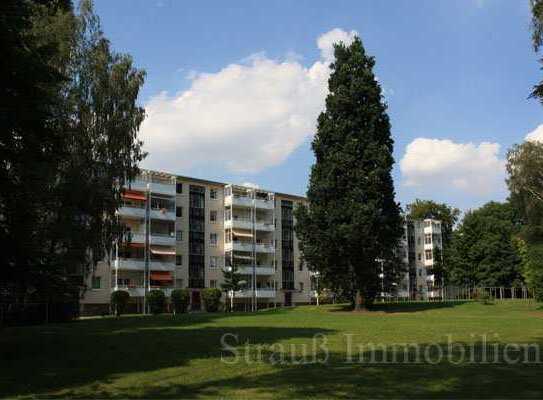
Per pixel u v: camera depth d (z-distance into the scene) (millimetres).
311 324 31562
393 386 11492
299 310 56625
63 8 21359
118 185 43188
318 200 52406
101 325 33344
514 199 61438
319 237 51281
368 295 54250
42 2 20547
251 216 91875
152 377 13297
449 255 104562
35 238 20203
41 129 18141
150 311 68750
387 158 52031
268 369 13992
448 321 33094
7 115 16391
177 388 11891
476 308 55594
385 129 54125
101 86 42312
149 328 29578
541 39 21125
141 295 75938
